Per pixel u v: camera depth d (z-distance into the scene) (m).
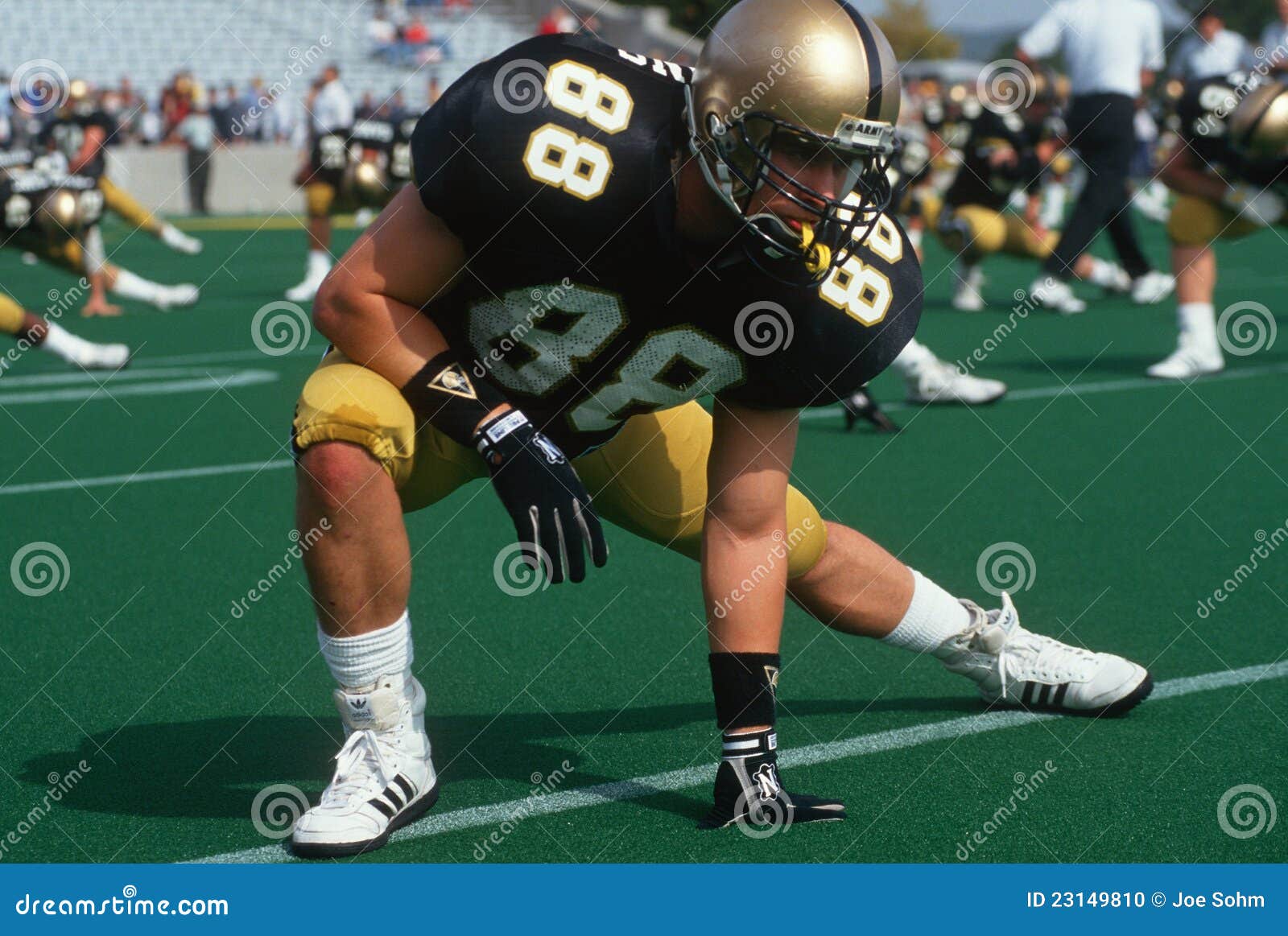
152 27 79.19
